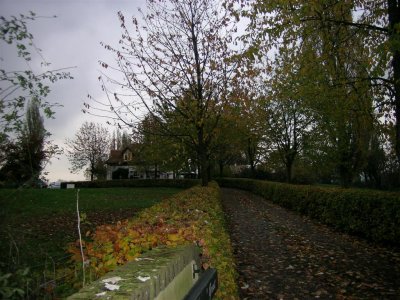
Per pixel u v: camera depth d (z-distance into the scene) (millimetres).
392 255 8969
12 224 2850
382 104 11211
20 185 3137
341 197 13062
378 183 27531
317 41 10906
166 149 20062
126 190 38250
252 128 31531
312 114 23969
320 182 43281
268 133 33031
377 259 8625
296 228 14078
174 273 2363
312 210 16875
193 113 16594
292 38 10461
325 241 11242
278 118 32219
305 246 10500
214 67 16312
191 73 16078
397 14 9672
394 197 9883
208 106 16781
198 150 18516
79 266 3148
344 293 6352
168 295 2209
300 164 37375
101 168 73688
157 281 2025
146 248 3504
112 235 3971
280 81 14148
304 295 6344
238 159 59375
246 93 16531
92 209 19203
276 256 9359
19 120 3936
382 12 10625
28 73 4367
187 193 13406
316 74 10875
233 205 24266
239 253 9773
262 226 14719
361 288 6566
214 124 18172
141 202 23656
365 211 11188
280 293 6484
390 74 11047
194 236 4082
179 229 4293
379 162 26531
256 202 26812
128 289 1793
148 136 18359
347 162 21141
